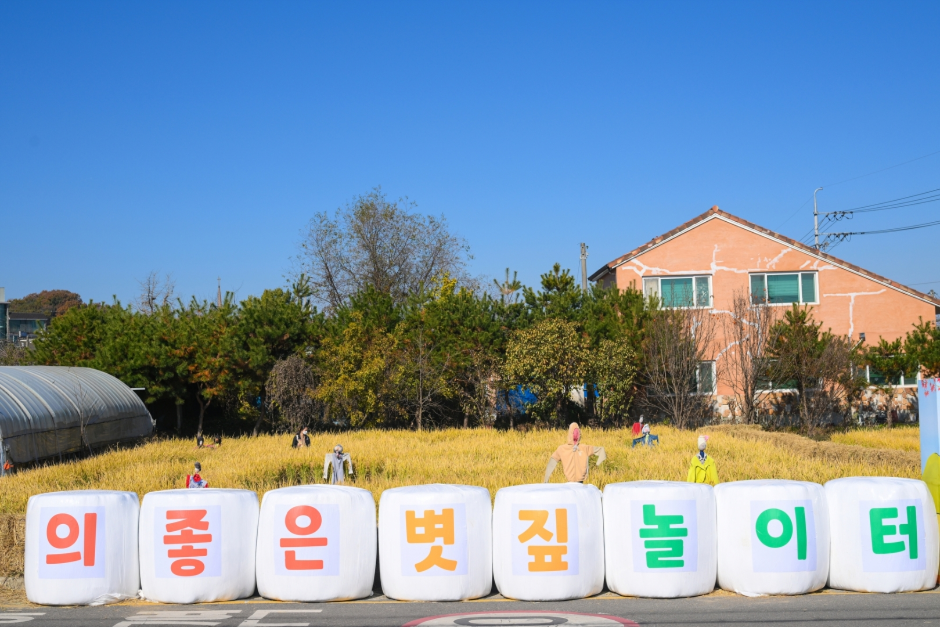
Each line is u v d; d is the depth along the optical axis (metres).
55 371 30.48
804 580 8.98
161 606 8.92
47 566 9.02
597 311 34.97
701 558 9.09
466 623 8.04
